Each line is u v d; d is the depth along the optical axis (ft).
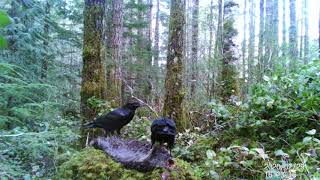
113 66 30.32
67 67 31.32
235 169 13.12
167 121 11.41
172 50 23.89
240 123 16.57
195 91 30.07
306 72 16.19
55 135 14.96
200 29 51.47
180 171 11.44
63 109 26.14
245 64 29.58
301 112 15.17
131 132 19.39
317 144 12.81
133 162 11.63
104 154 12.85
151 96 37.42
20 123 18.02
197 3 43.78
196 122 25.09
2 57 20.15
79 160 12.80
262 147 14.88
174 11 23.93
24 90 18.44
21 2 22.07
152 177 11.05
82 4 35.01
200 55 37.29
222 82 26.71
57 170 14.58
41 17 23.98
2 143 14.74
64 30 30.42
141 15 47.24
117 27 32.22
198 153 16.49
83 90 20.08
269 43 29.96
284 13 66.13
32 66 22.45
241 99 25.52
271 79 17.31
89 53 20.03
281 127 15.88
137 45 43.73
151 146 12.23
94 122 13.88
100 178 11.78
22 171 14.58
